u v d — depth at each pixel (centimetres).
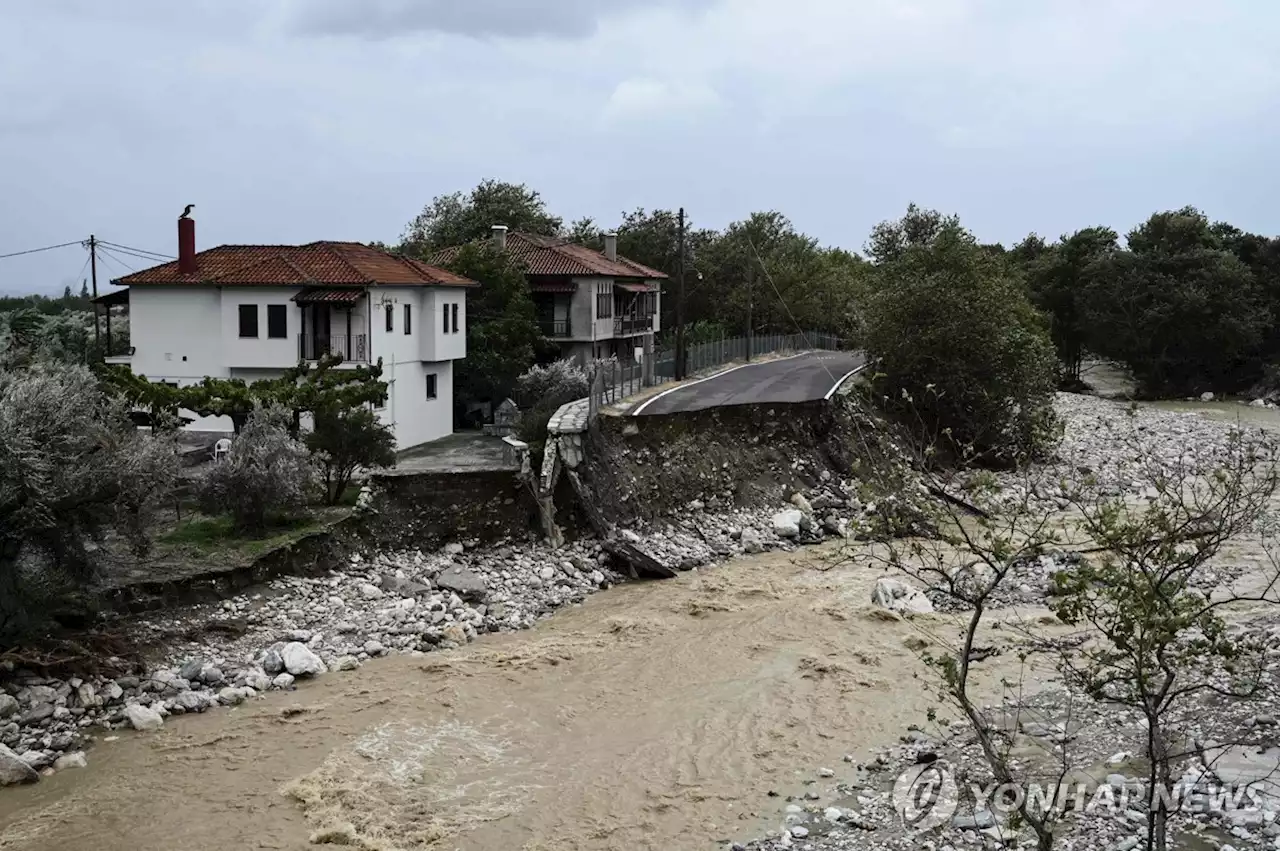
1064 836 1452
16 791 1784
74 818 1689
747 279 8606
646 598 2980
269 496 2878
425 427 4922
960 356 4978
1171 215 9131
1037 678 2194
